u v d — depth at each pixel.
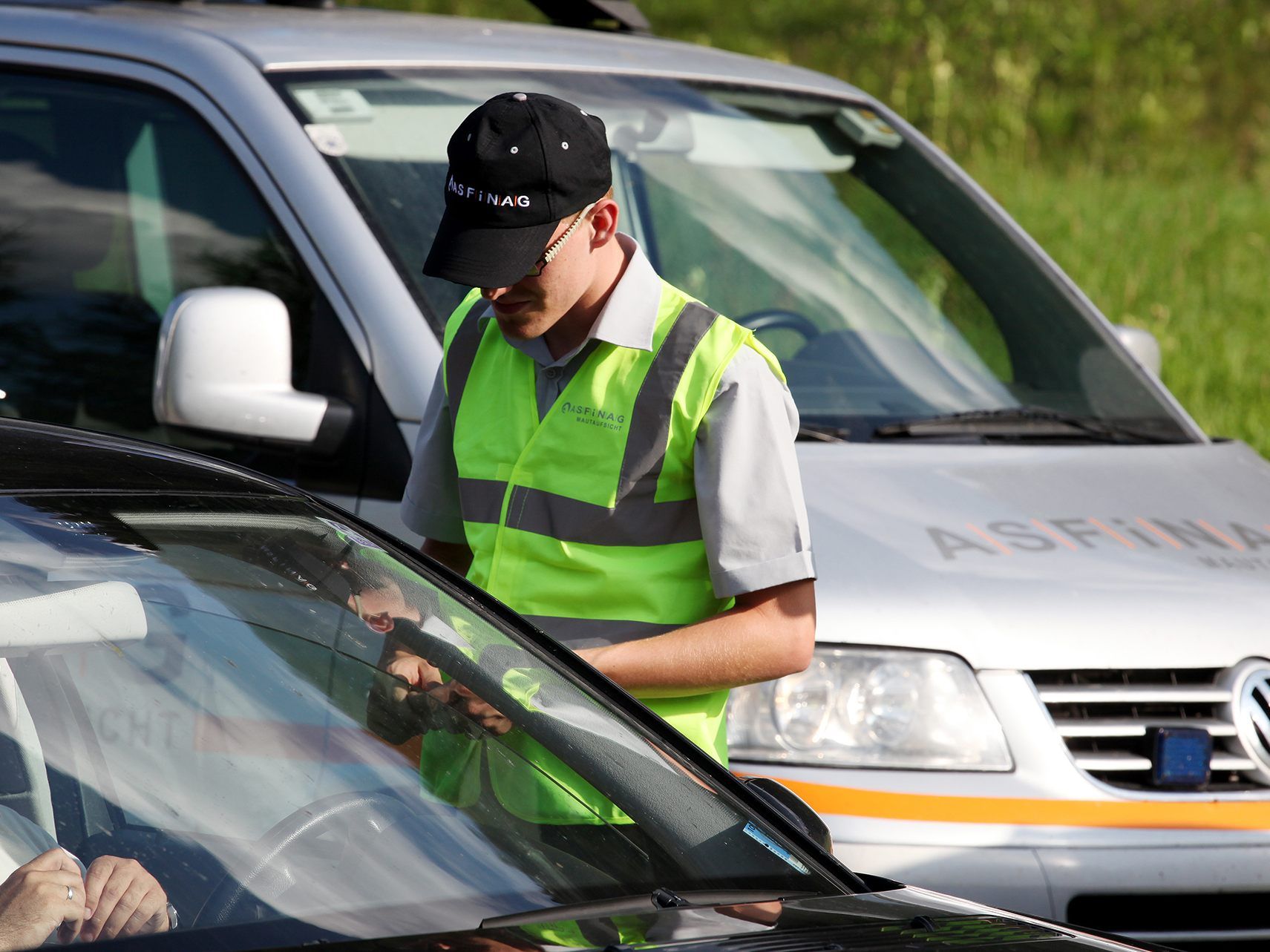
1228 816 10.73
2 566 6.91
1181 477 13.19
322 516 8.20
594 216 8.58
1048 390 14.23
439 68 13.62
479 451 9.33
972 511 11.92
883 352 13.90
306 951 6.07
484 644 7.84
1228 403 29.41
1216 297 35.66
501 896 6.64
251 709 6.93
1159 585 11.40
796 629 8.82
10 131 13.85
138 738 6.68
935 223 15.37
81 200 13.48
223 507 7.87
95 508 7.46
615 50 15.35
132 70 13.34
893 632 10.65
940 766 10.51
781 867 7.38
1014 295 14.99
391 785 6.94
